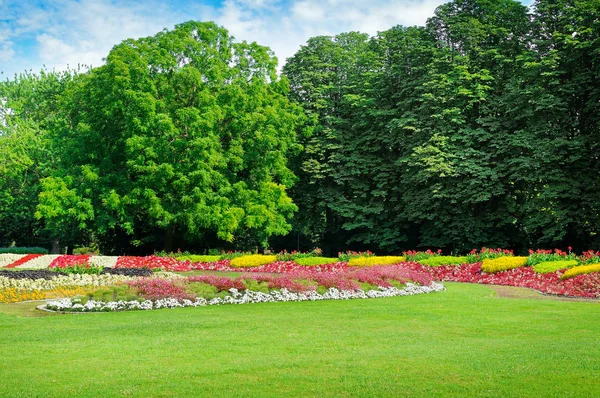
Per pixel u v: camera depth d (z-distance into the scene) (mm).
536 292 17156
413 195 32062
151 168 27609
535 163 26609
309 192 35812
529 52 28984
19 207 37125
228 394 5434
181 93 31156
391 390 5523
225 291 14734
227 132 31500
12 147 36219
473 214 30922
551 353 7238
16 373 6340
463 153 29281
